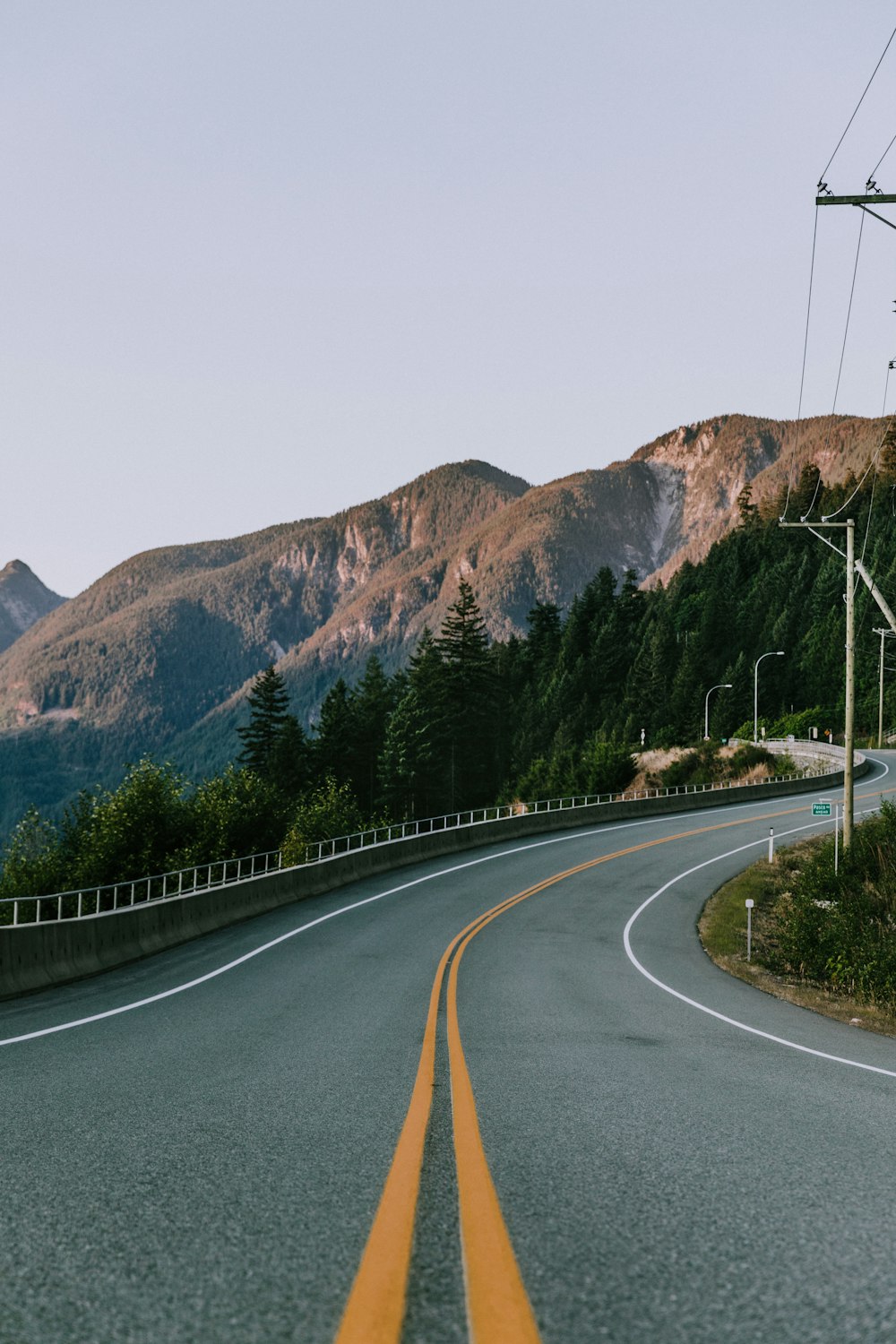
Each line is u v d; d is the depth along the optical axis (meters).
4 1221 3.45
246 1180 4.06
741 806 64.88
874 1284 2.87
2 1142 4.82
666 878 37.31
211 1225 3.40
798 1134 5.26
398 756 107.62
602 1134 5.14
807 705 140.50
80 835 56.59
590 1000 13.95
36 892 52.56
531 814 53.69
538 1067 7.82
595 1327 2.48
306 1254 3.08
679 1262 3.02
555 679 164.38
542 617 193.00
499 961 19.22
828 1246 3.22
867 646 136.25
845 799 33.84
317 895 32.47
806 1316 2.60
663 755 103.31
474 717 117.19
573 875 37.94
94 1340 2.40
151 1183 4.01
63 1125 5.23
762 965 21.72
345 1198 3.78
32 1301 2.68
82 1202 3.70
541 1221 3.44
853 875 30.78
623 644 178.12
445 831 45.94
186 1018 11.04
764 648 157.38
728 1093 6.71
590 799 85.38
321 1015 11.42
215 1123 5.34
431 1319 2.48
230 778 68.56
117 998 13.23
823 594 160.88
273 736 109.50
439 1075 7.25
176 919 21.64
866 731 122.69
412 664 131.88
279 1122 5.38
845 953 19.77
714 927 26.95
